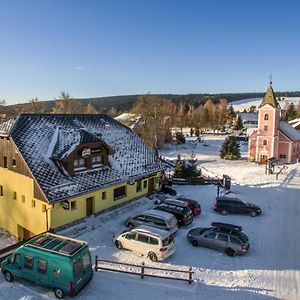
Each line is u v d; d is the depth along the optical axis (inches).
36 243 750.5
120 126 1523.1
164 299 717.9
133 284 768.9
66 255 688.4
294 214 1278.3
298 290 775.1
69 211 1053.2
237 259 911.0
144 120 3117.6
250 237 1058.1
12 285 742.5
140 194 1364.4
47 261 703.7
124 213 1214.3
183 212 1117.7
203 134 4667.8
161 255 866.1
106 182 1165.7
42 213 1007.0
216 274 829.8
